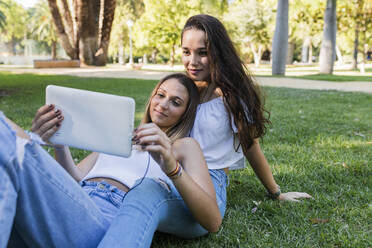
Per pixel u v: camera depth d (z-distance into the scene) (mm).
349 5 23656
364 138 4637
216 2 13242
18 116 5852
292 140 4480
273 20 30703
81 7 23234
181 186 1551
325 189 2889
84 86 11875
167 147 1509
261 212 2465
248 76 2178
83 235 1396
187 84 1990
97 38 25016
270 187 2619
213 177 2023
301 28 30656
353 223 2289
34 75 17094
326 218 2340
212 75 2074
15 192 1162
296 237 2096
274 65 19188
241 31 30562
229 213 2412
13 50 77562
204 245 2035
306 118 6047
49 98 1573
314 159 3625
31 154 1205
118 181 1852
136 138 1519
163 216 1642
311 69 28094
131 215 1461
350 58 42719
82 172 2039
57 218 1305
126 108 1504
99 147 1553
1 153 1114
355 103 8258
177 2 28234
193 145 1764
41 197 1245
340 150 4020
